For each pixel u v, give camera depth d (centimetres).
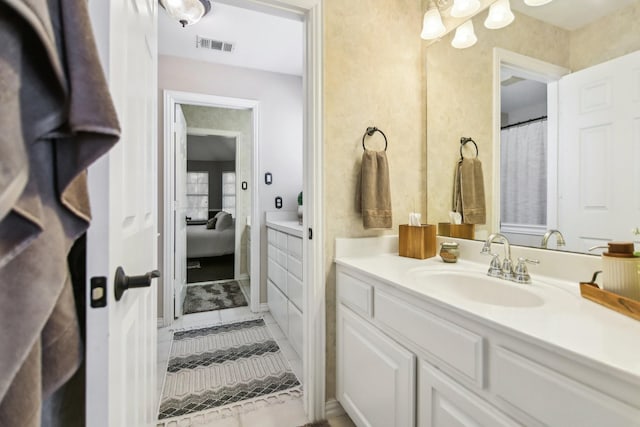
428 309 92
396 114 164
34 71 38
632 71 93
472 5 136
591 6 104
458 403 81
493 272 116
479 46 143
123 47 65
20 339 38
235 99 282
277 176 298
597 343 59
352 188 154
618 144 96
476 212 144
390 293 110
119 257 60
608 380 52
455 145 154
